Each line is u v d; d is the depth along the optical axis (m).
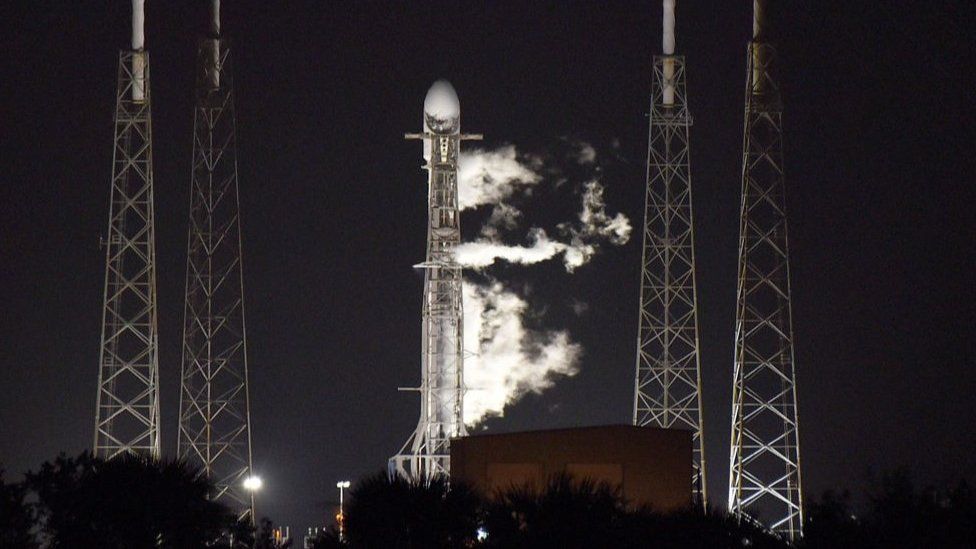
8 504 134.38
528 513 128.75
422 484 133.62
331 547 133.00
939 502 133.88
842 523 134.50
